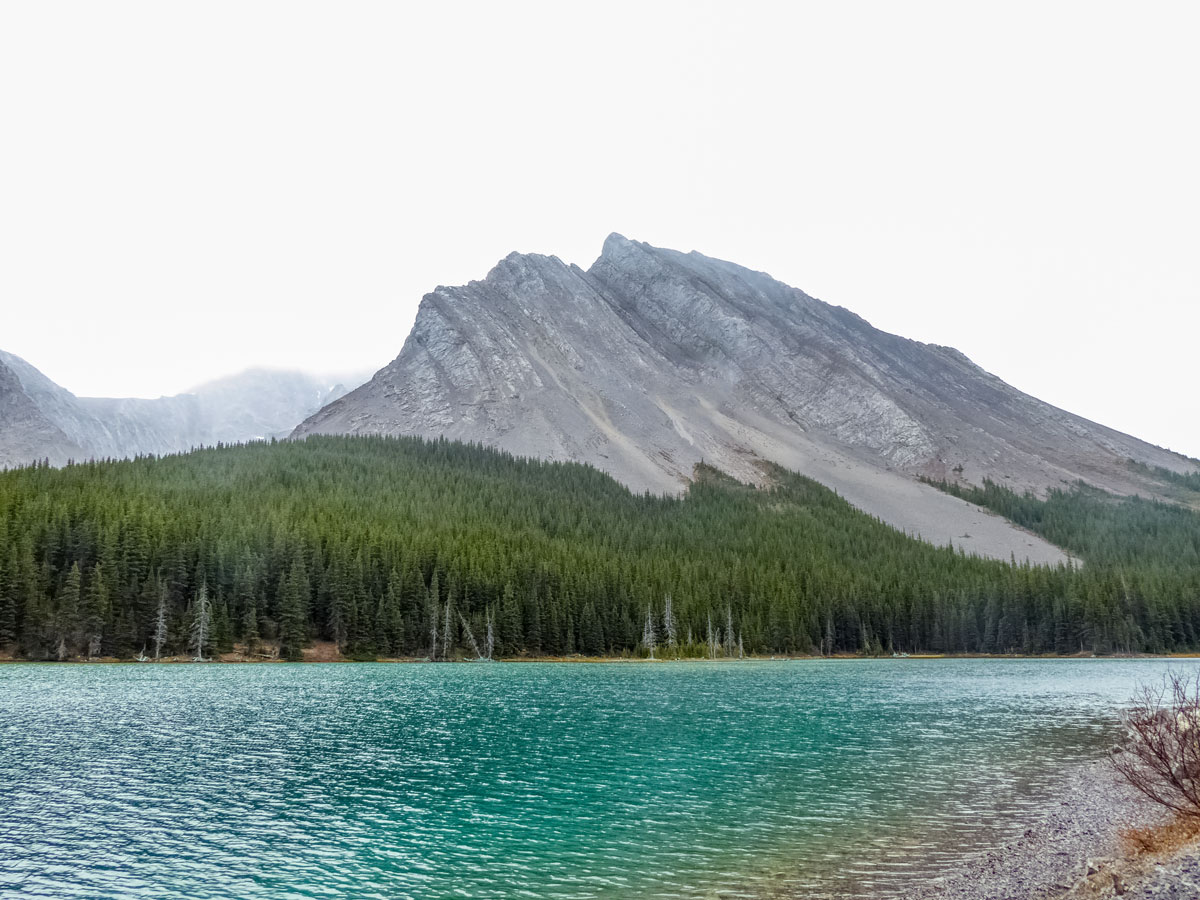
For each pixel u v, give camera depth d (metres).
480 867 30.00
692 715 72.38
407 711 74.25
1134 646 178.62
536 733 61.59
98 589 125.12
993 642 184.88
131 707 74.50
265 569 140.38
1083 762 48.72
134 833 34.75
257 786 43.53
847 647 182.75
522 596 156.62
